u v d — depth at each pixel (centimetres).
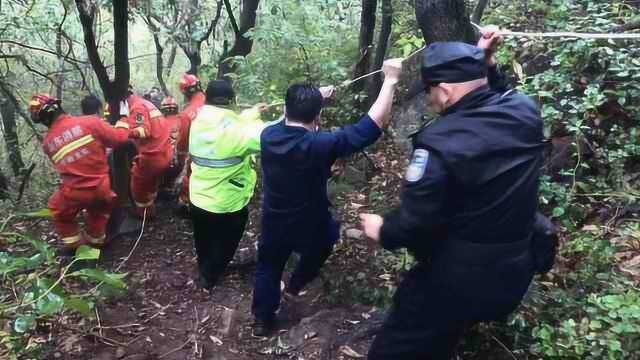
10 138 696
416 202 207
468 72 210
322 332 325
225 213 359
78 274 274
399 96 555
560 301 286
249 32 550
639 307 251
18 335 291
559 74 387
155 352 328
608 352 246
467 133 204
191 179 364
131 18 630
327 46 600
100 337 338
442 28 321
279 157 290
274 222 306
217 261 379
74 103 752
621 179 369
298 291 359
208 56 827
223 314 357
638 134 372
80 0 418
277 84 546
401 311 241
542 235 230
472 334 292
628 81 397
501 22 565
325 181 298
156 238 466
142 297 383
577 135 364
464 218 212
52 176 686
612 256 314
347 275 373
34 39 675
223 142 345
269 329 337
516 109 210
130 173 487
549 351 255
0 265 269
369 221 221
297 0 616
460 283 216
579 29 434
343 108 533
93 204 415
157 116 458
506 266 214
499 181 205
